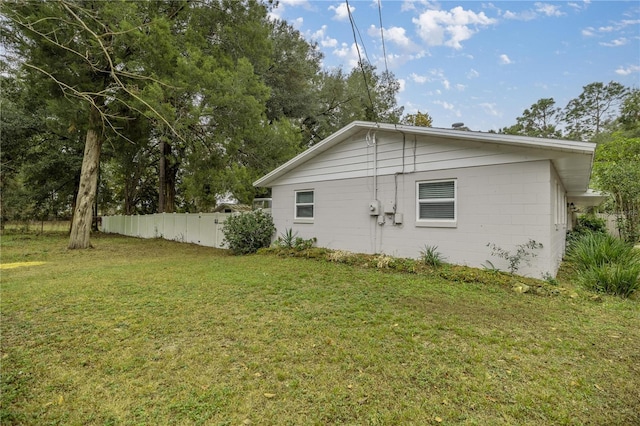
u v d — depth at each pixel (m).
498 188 6.49
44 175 19.20
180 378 2.83
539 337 3.62
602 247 6.73
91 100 5.35
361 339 3.56
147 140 15.71
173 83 9.19
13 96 16.73
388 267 7.20
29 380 2.82
